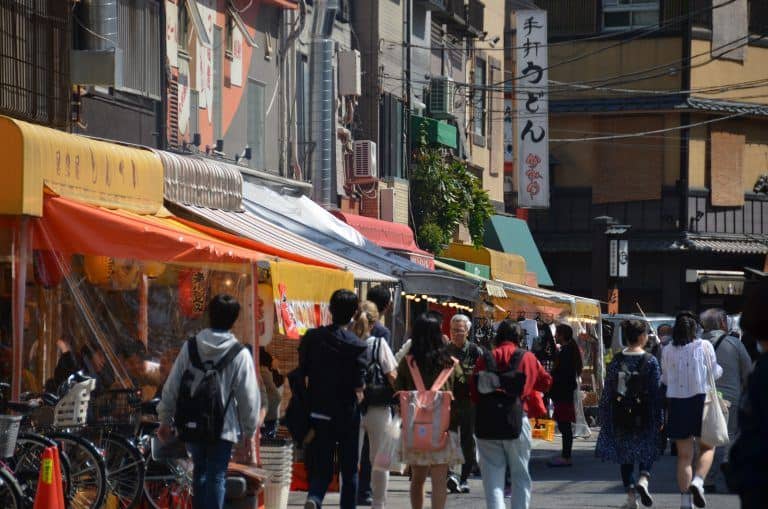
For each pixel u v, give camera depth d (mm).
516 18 54625
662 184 71812
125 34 25656
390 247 37594
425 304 34875
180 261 15477
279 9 33875
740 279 71250
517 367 15469
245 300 16328
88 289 18109
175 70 27938
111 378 17672
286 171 34250
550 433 26188
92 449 14688
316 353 15078
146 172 18297
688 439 18250
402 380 16094
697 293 71750
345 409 15039
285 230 22375
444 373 15984
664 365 18469
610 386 17891
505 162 60406
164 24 27422
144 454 15633
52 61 20328
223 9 30734
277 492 17219
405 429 15695
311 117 35719
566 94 73438
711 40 72375
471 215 47375
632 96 72312
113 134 25359
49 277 17719
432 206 44656
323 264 18953
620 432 17812
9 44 19250
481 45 54812
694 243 70125
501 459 15695
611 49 73062
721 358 20953
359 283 30688
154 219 18188
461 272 35375
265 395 16984
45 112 20156
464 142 50906
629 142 72562
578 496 20797
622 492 21359
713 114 72188
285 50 34000
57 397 15391
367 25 41031
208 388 13250
